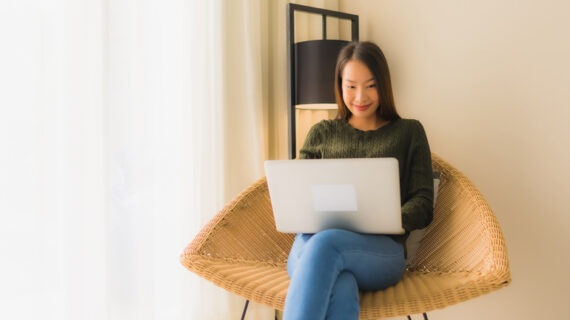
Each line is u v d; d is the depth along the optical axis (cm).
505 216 165
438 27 186
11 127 156
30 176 159
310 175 119
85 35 164
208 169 194
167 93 189
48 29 161
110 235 172
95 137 167
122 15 174
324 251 104
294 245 129
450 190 151
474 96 174
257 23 205
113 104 173
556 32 149
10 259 156
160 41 183
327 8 227
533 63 156
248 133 206
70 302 161
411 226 129
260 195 162
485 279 113
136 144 178
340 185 117
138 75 177
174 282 191
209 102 194
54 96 162
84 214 165
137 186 179
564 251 149
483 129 171
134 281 178
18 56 157
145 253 180
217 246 145
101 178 168
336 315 99
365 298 116
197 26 191
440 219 150
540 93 154
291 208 124
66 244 162
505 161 165
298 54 198
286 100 218
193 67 190
